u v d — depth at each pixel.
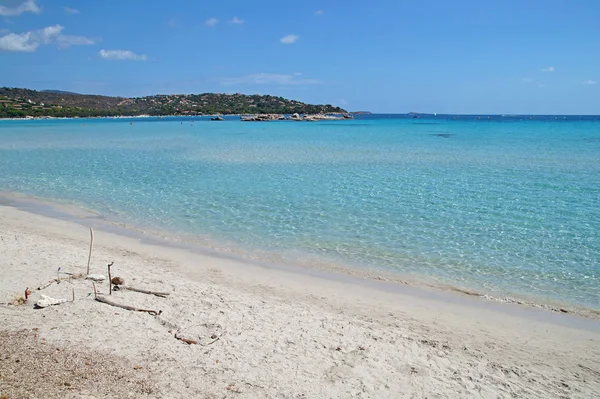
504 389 6.35
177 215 16.55
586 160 32.06
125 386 5.78
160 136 60.75
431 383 6.39
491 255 12.32
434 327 8.35
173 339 7.26
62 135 62.38
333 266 11.57
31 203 18.53
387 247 12.98
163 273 10.66
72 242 13.04
